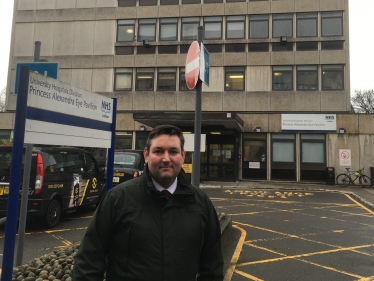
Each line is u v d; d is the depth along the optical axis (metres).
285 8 22.02
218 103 22.11
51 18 24.91
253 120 20.52
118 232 2.03
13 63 24.89
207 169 19.73
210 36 22.92
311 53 21.36
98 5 24.50
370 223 8.53
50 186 7.27
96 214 2.09
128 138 22.30
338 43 21.23
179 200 2.12
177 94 22.95
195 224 2.10
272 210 10.48
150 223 2.00
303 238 6.95
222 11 22.83
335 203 12.16
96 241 2.04
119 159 10.59
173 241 2.00
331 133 19.78
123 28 24.20
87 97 4.32
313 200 12.91
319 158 19.91
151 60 23.45
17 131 3.15
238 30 22.61
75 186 8.17
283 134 20.44
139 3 24.11
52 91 3.65
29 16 25.12
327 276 4.78
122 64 23.80
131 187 2.12
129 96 23.42
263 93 21.66
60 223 8.04
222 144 19.77
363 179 18.81
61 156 7.83
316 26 21.62
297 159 20.09
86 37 24.44
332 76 21.12
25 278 3.86
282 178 20.19
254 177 20.41
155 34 23.70
